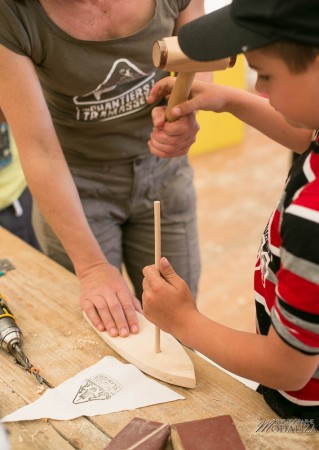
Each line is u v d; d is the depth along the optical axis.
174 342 0.95
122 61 1.13
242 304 2.43
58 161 1.09
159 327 0.86
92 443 0.77
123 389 0.87
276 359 0.69
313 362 0.68
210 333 0.78
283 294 0.64
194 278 1.54
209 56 0.67
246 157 3.83
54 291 1.10
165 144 1.11
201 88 1.07
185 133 1.09
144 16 1.11
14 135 1.08
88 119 1.24
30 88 1.04
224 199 3.28
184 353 0.92
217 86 1.08
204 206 3.21
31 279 1.13
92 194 1.37
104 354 0.95
